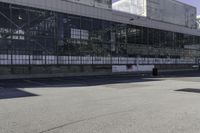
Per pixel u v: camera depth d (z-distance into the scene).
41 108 8.91
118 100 10.84
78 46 36.22
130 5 59.84
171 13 63.16
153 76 31.97
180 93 13.32
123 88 16.31
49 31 32.97
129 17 44.31
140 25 46.44
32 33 31.20
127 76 32.56
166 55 52.22
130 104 9.73
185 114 7.79
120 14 42.81
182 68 56.59
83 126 6.37
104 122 6.79
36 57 31.31
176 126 6.33
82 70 36.34
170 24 53.62
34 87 17.59
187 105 9.41
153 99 11.09
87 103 10.05
